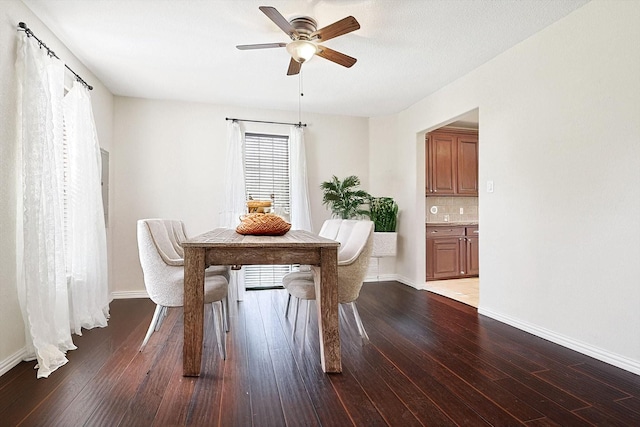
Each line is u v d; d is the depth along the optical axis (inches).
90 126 116.9
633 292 82.5
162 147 165.9
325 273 81.0
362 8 93.5
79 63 123.7
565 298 98.6
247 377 78.1
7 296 81.7
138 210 162.4
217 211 171.6
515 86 115.0
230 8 93.4
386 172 195.2
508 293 118.3
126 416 62.7
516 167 115.0
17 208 85.7
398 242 193.0
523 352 93.7
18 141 86.0
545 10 95.0
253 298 156.3
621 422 61.6
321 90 155.2
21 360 86.0
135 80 142.3
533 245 108.9
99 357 89.3
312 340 102.3
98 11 93.6
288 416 62.9
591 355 91.0
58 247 93.4
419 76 140.1
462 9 94.0
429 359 88.6
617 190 85.7
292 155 180.9
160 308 93.4
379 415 63.4
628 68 83.2
